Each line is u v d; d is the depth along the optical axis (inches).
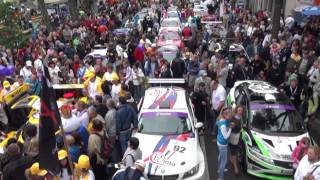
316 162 327.3
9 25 807.1
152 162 383.6
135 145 338.6
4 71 626.2
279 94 484.4
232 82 588.7
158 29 1128.2
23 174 308.8
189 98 510.0
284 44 651.5
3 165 319.3
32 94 526.6
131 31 951.0
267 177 413.1
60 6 1561.3
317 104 515.2
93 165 363.9
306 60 589.9
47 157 256.8
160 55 682.8
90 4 1523.1
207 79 546.3
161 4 1739.7
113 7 1605.6
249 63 648.4
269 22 1064.2
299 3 1081.4
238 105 437.1
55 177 274.4
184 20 1307.8
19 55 751.1
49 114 256.5
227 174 442.9
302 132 436.1
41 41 798.5
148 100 484.1
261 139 424.5
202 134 515.2
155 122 442.3
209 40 857.5
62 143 330.3
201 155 411.8
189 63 617.0
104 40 912.9
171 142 412.8
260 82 536.4
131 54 748.6
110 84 549.0
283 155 406.3
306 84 553.0
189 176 379.2
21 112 463.5
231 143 424.8
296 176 339.9
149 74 658.8
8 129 460.1
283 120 446.9
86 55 738.8
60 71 618.8
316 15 847.1
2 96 479.8
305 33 770.2
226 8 1295.5
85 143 382.3
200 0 1803.6
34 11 1398.9
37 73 564.4
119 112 428.1
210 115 538.6
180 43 875.4
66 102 441.1
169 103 470.9
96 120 366.9
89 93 510.0
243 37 858.8
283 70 617.0
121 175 292.4
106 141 375.6
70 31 920.9
